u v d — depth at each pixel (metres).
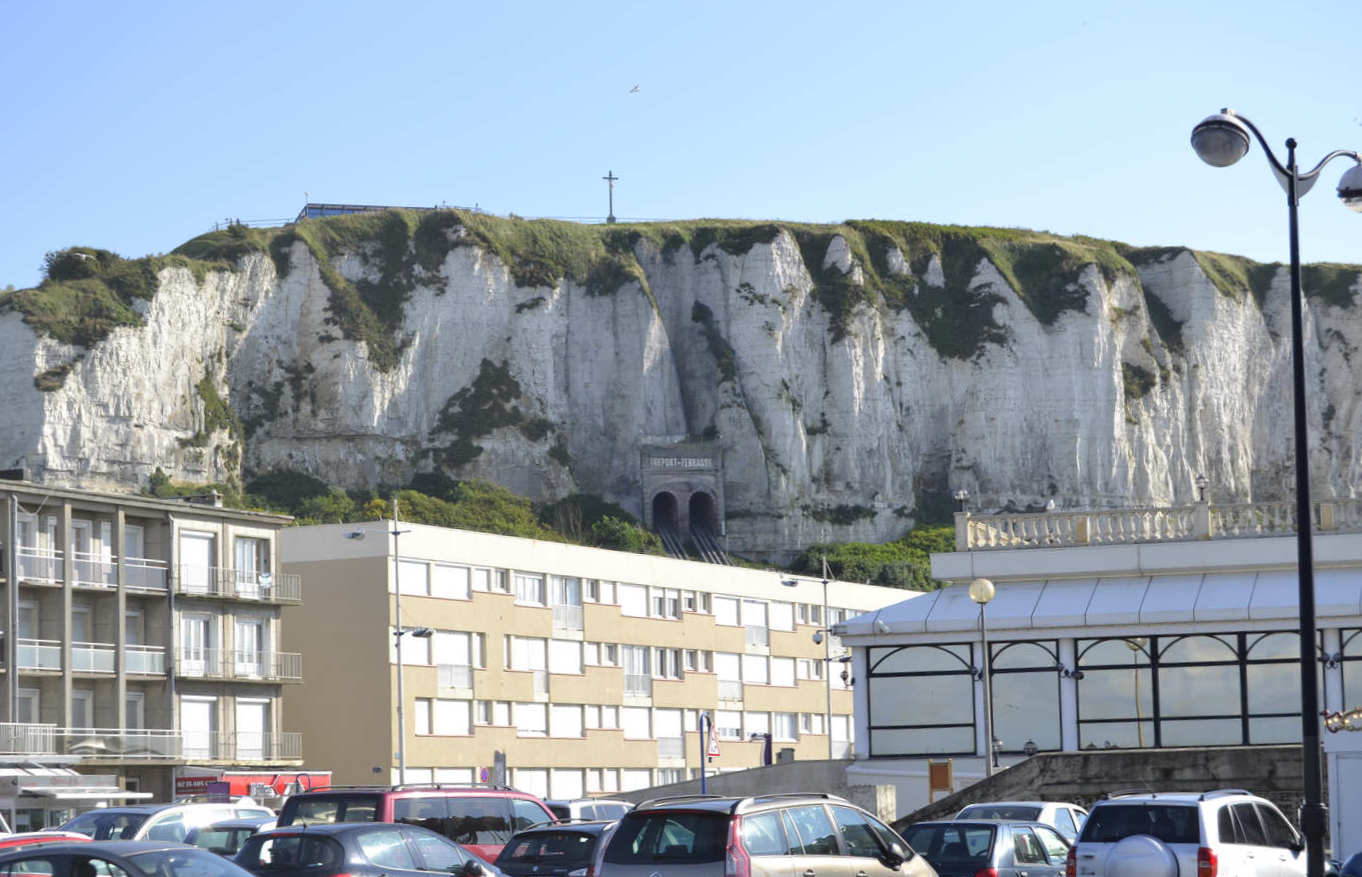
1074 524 52.03
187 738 77.94
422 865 25.34
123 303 190.00
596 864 22.12
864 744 51.00
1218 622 48.12
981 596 46.62
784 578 113.50
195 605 79.69
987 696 46.22
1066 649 49.53
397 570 84.94
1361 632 47.00
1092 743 48.97
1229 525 51.16
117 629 76.00
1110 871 25.23
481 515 197.25
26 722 72.38
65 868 21.25
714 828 21.80
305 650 86.94
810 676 114.56
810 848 22.75
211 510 81.00
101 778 68.38
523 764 92.25
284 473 199.62
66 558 74.25
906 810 50.03
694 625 105.44
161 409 190.25
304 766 85.62
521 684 92.81
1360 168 26.02
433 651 87.81
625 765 99.12
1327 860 32.31
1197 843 25.34
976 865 27.20
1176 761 40.62
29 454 179.75
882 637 51.12
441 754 87.06
